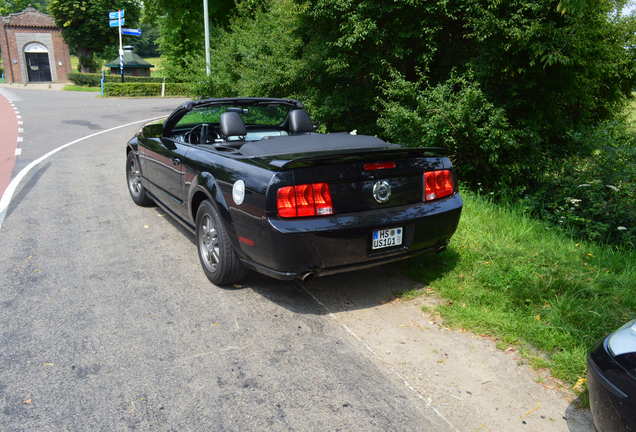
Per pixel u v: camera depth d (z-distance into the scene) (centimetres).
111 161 980
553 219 662
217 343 299
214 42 1467
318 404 242
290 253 304
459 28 871
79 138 1320
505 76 782
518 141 817
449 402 245
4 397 246
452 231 368
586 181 689
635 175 647
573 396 249
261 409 238
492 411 238
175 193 462
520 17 719
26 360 279
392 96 884
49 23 4931
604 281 375
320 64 973
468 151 821
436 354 287
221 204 347
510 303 341
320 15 902
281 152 358
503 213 587
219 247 362
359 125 1055
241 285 388
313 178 305
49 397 246
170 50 2859
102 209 612
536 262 412
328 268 318
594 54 834
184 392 251
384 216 326
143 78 3841
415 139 823
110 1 4694
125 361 279
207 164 380
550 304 340
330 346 296
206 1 1375
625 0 920
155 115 2039
